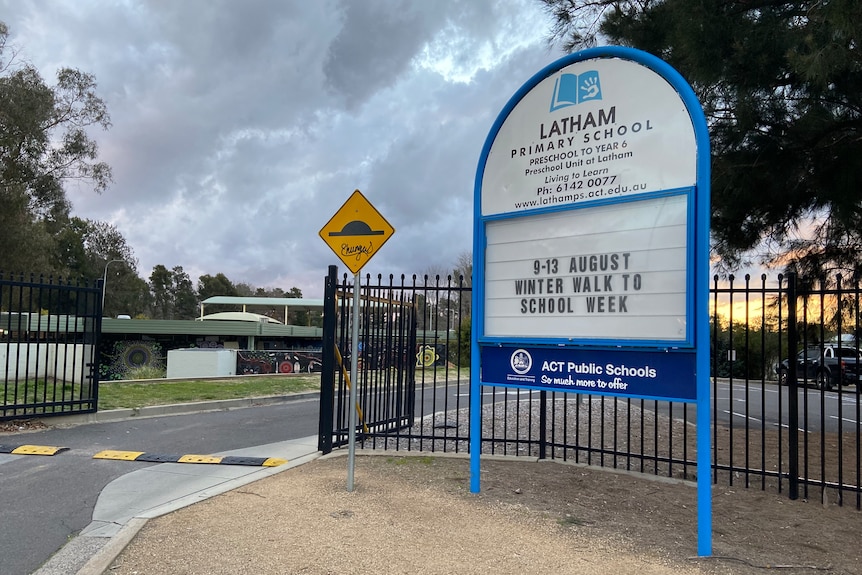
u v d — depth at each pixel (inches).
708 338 183.0
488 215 243.8
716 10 292.4
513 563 170.2
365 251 250.1
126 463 299.0
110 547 180.4
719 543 189.8
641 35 339.9
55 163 1384.1
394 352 382.3
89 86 1402.6
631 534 196.4
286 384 684.1
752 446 369.1
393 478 262.4
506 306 237.0
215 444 349.4
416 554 175.8
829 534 203.0
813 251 405.7
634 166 205.3
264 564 168.6
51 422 404.5
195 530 195.2
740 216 378.3
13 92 1264.8
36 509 227.1
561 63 224.5
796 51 258.2
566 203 221.6
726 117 333.1
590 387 212.7
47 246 1412.4
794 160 319.9
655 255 198.4
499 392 720.3
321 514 210.4
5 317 712.4
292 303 1882.4
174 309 3890.3
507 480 262.2
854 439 398.6
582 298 215.5
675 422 467.2
